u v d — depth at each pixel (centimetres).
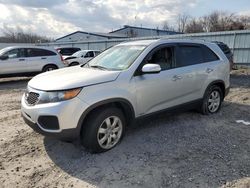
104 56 492
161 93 449
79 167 352
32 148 411
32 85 391
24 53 1179
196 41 539
